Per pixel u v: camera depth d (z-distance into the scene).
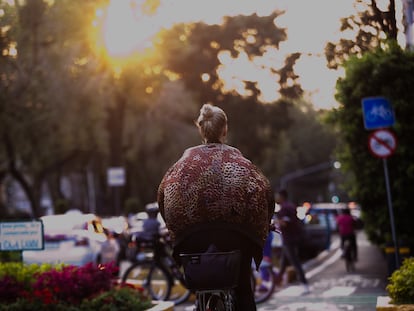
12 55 29.41
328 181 93.88
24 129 36.00
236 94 47.03
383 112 15.15
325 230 30.81
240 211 5.46
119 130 44.28
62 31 32.81
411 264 9.77
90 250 20.50
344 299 15.66
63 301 10.94
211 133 5.85
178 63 44.75
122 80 40.94
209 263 5.21
